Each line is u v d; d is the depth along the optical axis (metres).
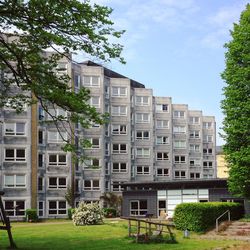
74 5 16.34
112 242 26.30
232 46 39.28
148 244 25.28
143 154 83.12
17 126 59.94
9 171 59.12
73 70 69.31
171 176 89.00
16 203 59.00
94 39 17.03
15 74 18.61
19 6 16.22
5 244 24.53
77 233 32.34
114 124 77.94
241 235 31.39
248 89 38.75
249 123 37.91
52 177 63.56
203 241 27.09
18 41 18.41
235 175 38.00
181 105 95.00
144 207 56.09
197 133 99.12
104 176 71.06
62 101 18.33
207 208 34.59
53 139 63.94
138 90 84.12
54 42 16.64
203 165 101.62
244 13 39.75
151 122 84.12
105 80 77.06
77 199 67.75
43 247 23.61
